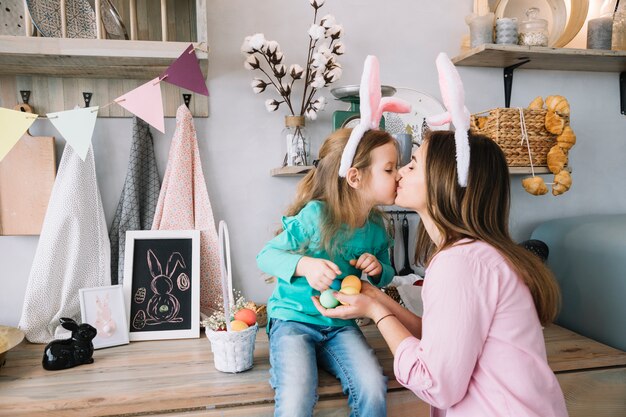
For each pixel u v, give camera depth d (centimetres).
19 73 149
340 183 124
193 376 120
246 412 110
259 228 169
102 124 157
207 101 162
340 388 114
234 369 121
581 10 178
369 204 125
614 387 132
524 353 87
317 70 154
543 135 161
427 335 88
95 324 140
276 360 114
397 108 122
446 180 95
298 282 126
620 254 149
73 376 120
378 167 119
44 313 147
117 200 159
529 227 188
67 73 149
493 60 171
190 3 160
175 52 135
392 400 117
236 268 168
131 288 148
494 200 95
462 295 86
